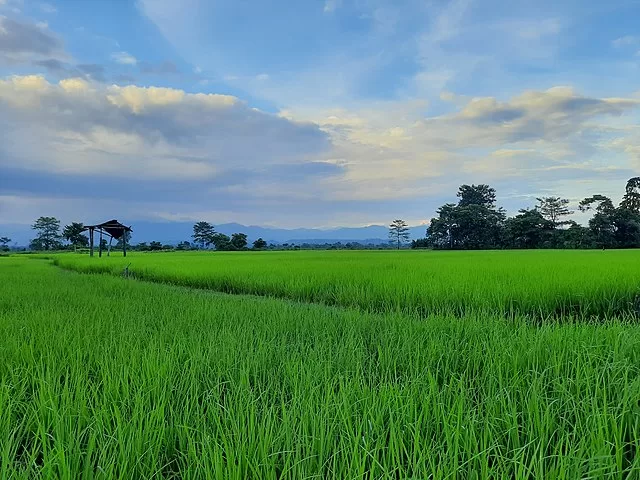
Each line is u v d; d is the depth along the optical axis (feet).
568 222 234.58
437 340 13.46
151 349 12.59
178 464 6.76
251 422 7.08
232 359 11.69
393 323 17.10
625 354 11.55
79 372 10.57
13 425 8.36
